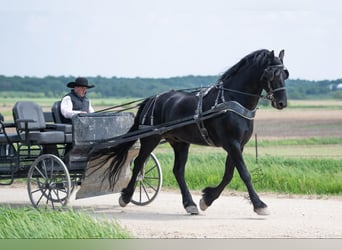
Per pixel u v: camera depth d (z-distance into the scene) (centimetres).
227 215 1537
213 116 1498
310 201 1731
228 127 1485
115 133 1617
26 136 1546
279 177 1962
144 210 1622
